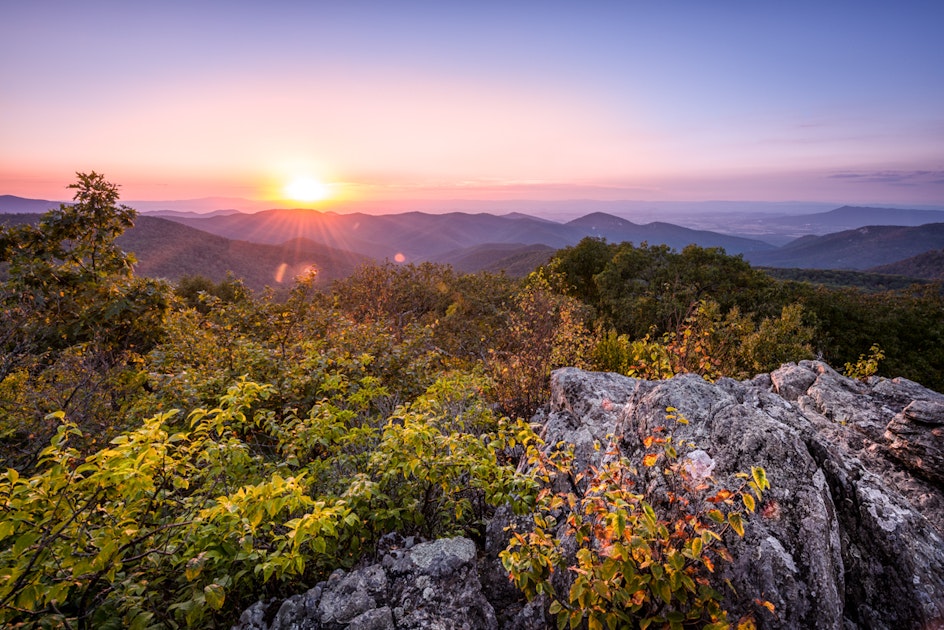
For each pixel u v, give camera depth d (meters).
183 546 3.17
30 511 2.74
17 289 7.79
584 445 5.09
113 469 2.75
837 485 3.49
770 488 3.25
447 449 4.33
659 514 3.37
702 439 3.77
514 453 6.30
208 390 6.09
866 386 7.47
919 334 37.16
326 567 3.96
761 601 2.73
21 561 2.58
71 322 8.08
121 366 7.39
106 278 8.91
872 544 3.22
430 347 11.84
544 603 3.37
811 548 2.90
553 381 7.17
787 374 8.36
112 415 6.25
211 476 3.87
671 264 44.94
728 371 10.45
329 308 12.09
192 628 3.20
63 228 8.77
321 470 4.55
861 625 3.01
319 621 3.21
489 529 4.44
